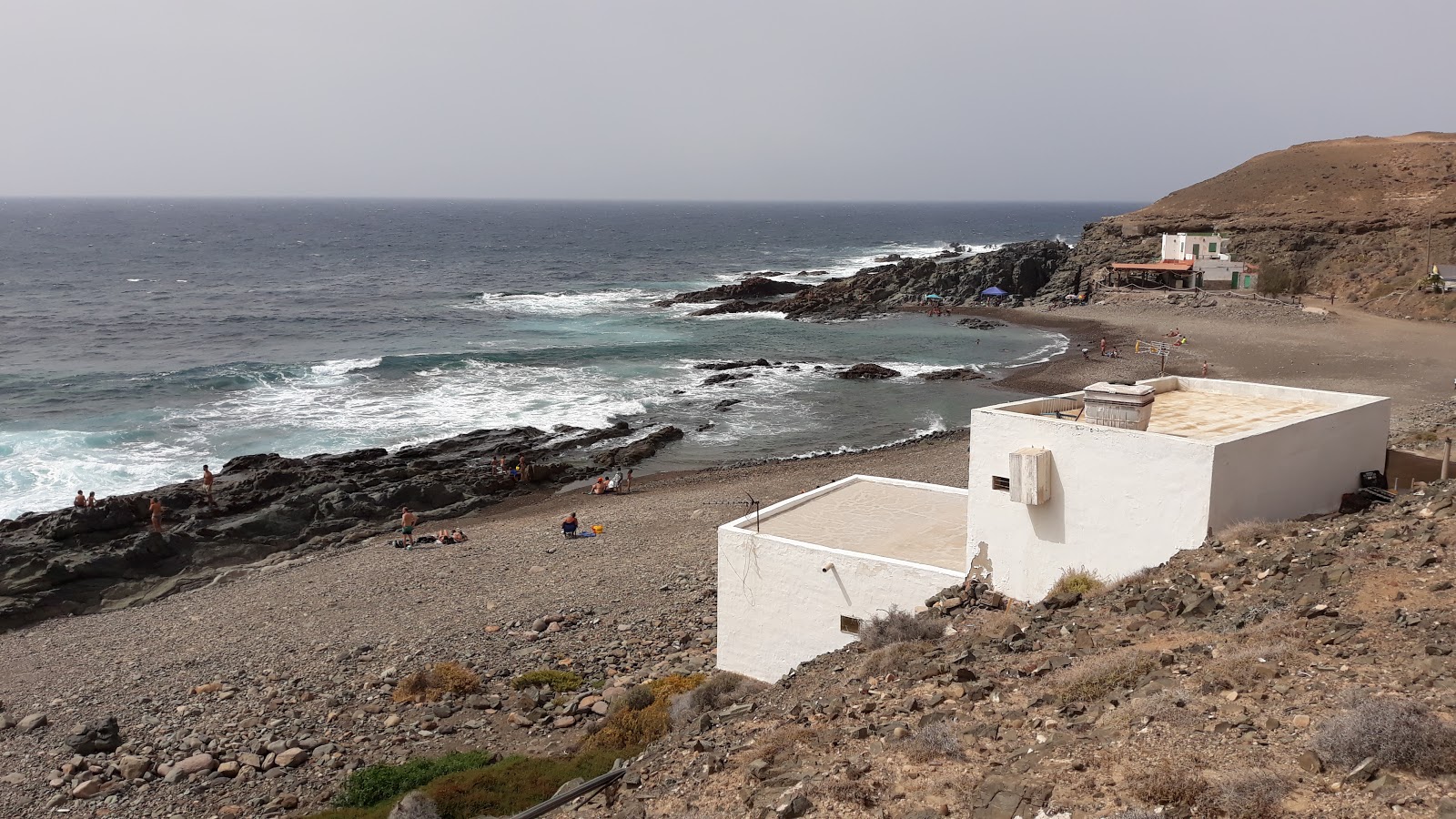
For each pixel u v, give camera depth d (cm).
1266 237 9412
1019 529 1520
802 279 11831
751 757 1077
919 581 1570
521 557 2934
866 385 5750
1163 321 7538
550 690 1941
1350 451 1587
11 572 2795
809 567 1669
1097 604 1312
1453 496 1360
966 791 874
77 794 1622
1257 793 747
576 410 5097
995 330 7700
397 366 6047
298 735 1816
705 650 2078
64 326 7694
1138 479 1388
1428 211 8938
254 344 6969
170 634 2458
